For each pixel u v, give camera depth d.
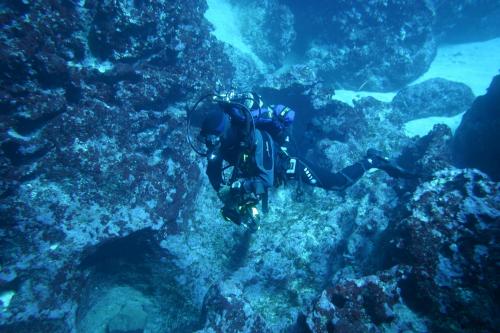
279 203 5.87
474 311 2.89
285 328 4.61
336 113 6.93
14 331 3.93
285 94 7.48
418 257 3.29
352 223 5.29
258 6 9.60
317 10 9.62
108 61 4.74
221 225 5.47
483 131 6.12
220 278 5.13
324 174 3.68
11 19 3.81
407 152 6.32
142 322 5.56
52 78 4.09
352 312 3.17
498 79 6.34
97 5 4.53
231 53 8.17
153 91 5.00
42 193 4.14
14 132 3.92
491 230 3.18
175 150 5.29
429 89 8.52
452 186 3.74
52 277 4.12
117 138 4.71
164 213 4.85
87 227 4.31
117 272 5.31
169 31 5.06
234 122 2.87
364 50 9.31
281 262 5.14
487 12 12.46
